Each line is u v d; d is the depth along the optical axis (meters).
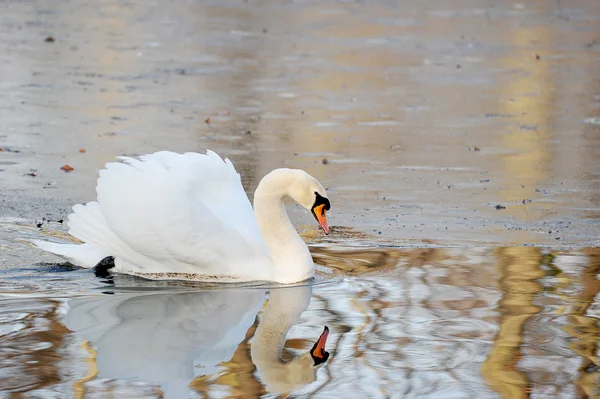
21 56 28.34
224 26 35.09
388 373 8.27
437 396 7.80
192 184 11.79
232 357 8.67
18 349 8.80
